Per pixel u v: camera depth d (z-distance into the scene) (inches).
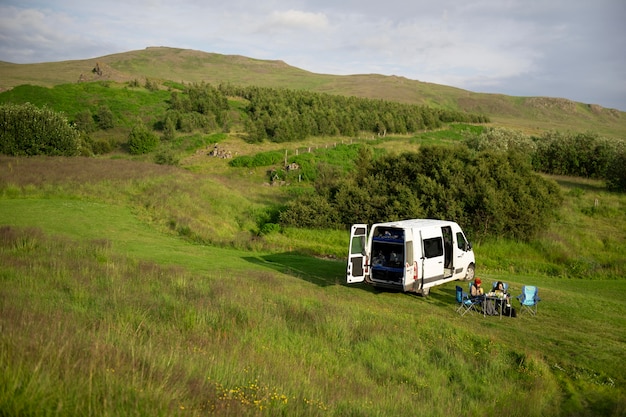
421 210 1121.4
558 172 2219.5
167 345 309.9
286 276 709.9
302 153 2416.3
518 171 1251.8
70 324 295.4
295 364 337.7
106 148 2524.6
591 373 408.2
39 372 188.2
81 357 218.7
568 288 794.2
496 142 2399.1
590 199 1544.0
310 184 2000.5
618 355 448.8
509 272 919.0
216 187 1477.6
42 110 1782.7
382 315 519.2
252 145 2664.9
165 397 200.7
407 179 1251.2
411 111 3818.9
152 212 1099.9
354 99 4148.6
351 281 621.6
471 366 406.0
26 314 288.8
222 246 967.6
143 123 2888.8
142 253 747.4
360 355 403.9
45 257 565.6
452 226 714.8
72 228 860.6
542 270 941.2
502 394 353.4
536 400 342.0
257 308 470.6
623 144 2135.8
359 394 304.8
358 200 1202.6
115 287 461.4
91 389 186.7
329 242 1114.1
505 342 470.6
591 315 595.2
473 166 1210.0
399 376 368.5
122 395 187.5
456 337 468.1
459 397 337.4
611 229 1248.2
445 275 697.6
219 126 3102.9
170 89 3946.9
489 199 1077.1
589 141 2186.3
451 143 2837.1
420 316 532.1
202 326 388.8
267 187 1876.2
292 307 498.3
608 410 347.3
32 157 1566.2
